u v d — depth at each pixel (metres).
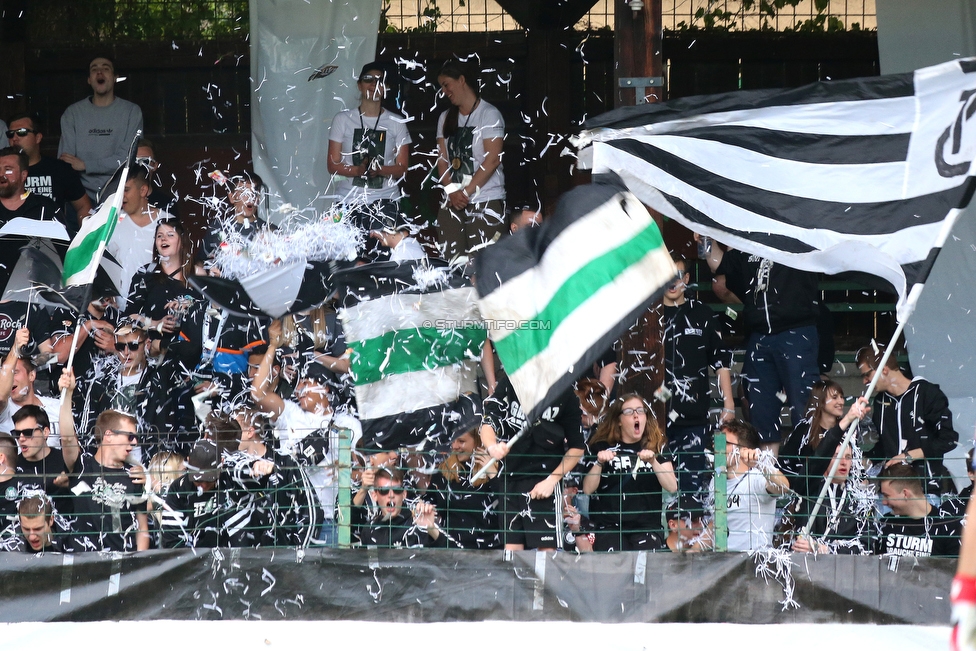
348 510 22.89
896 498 23.83
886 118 24.28
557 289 22.28
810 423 26.45
